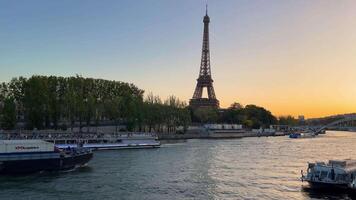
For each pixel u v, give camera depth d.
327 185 88.50
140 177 106.88
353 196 85.88
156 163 136.75
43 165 113.06
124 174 111.81
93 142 191.00
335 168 90.81
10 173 109.75
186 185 96.38
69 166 117.94
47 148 115.06
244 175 112.50
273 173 116.81
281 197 84.56
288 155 174.25
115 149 192.88
